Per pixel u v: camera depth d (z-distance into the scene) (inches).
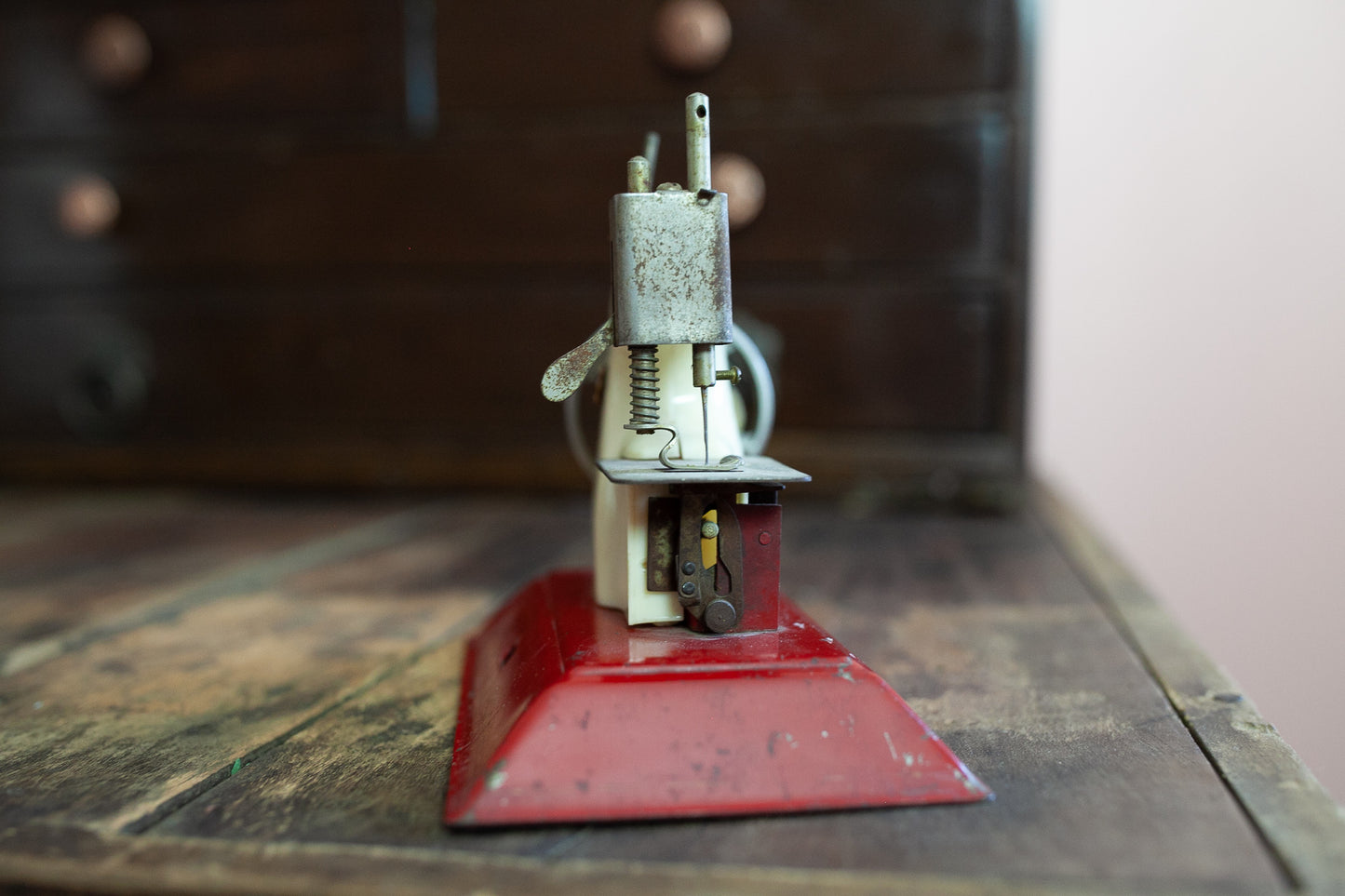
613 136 30.1
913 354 29.5
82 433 33.9
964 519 28.5
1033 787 12.0
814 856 10.7
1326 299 38.4
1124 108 39.3
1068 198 40.0
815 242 29.4
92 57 31.7
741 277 30.0
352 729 13.8
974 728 13.5
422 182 31.3
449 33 30.6
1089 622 17.9
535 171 30.7
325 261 32.1
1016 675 15.4
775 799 11.5
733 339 13.6
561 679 12.0
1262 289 38.9
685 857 10.8
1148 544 40.2
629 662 12.2
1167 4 38.7
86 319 33.5
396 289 31.9
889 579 21.0
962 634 17.3
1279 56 38.0
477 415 32.0
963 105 28.5
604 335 12.9
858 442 30.0
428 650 16.9
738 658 12.3
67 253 33.4
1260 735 13.2
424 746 13.3
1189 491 40.0
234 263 32.6
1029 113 28.2
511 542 25.4
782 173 29.3
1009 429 29.3
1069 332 40.5
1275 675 39.5
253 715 14.3
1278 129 38.3
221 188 32.3
